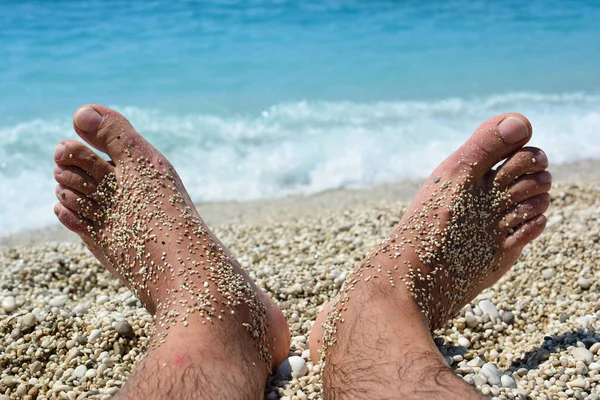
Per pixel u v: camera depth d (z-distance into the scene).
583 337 0.59
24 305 0.64
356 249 0.79
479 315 0.64
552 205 0.92
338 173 1.11
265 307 0.56
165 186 0.61
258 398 0.50
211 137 1.22
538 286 0.69
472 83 1.53
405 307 0.53
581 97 1.45
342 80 1.53
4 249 0.84
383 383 0.45
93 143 0.63
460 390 0.43
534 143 1.21
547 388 0.52
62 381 0.54
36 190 1.03
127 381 0.47
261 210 0.99
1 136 1.19
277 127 1.27
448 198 0.60
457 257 0.59
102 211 0.61
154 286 0.57
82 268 0.76
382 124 1.29
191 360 0.48
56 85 1.45
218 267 0.56
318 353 0.55
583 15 2.09
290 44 1.76
